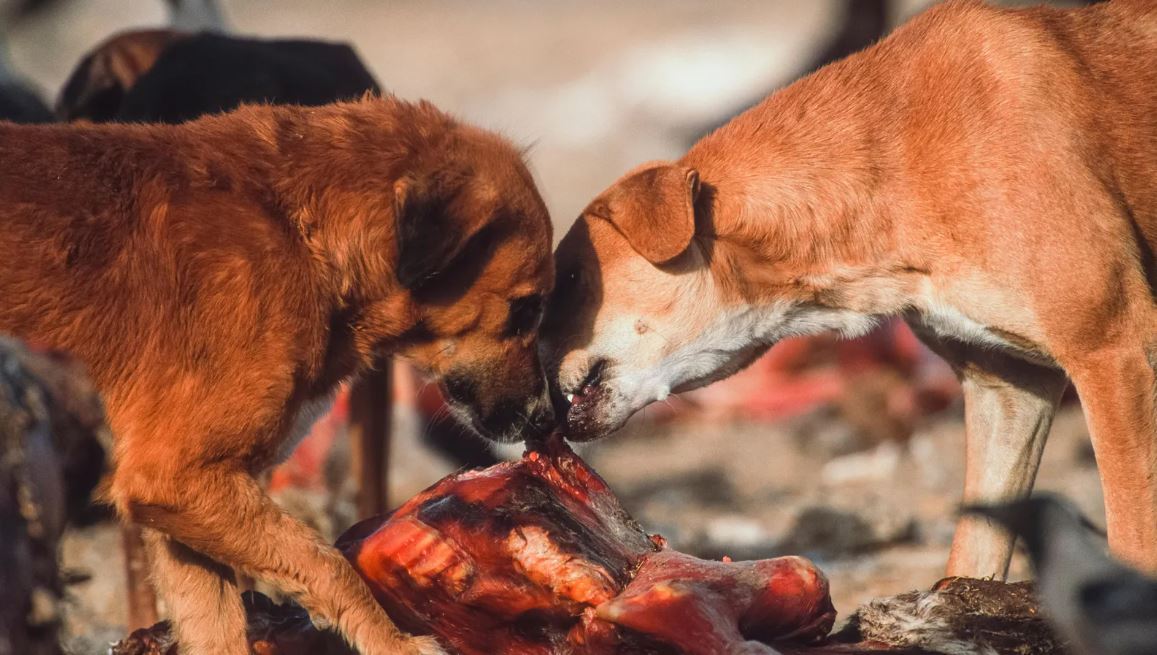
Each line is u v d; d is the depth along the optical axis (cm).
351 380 989
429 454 1748
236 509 862
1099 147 1012
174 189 885
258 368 872
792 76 2930
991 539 1042
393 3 4906
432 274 902
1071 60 1034
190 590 899
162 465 855
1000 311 1013
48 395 849
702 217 1074
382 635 860
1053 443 1964
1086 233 988
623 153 3491
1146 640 662
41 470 806
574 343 1078
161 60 1279
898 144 1052
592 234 1083
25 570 745
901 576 1354
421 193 898
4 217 854
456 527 850
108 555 1413
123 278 867
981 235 1012
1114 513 980
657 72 3872
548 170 3412
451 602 853
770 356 2362
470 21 4672
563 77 4034
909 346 2214
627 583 839
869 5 2642
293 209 907
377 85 1357
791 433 2238
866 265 1058
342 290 922
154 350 865
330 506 1424
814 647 840
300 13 4816
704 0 4619
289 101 1257
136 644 906
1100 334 988
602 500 901
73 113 1373
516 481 879
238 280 873
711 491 1911
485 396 988
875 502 1708
